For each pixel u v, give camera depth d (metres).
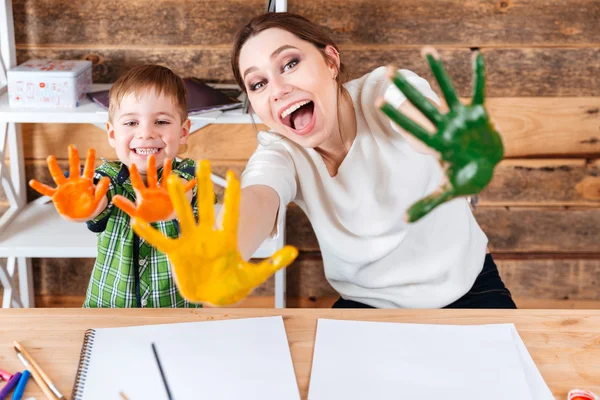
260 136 1.26
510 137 1.97
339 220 1.25
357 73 1.90
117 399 0.83
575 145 1.97
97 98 1.67
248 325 1.00
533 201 2.02
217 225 0.78
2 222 1.78
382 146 1.21
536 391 0.86
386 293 1.30
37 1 1.82
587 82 1.92
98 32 1.85
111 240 1.34
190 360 0.91
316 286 2.09
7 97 1.73
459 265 1.30
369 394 0.85
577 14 1.87
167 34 1.86
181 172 1.35
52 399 0.84
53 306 2.10
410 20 1.86
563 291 2.11
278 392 0.85
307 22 1.13
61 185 0.91
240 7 1.84
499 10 1.86
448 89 0.69
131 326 0.99
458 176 0.69
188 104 1.60
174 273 0.72
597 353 0.94
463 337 0.97
